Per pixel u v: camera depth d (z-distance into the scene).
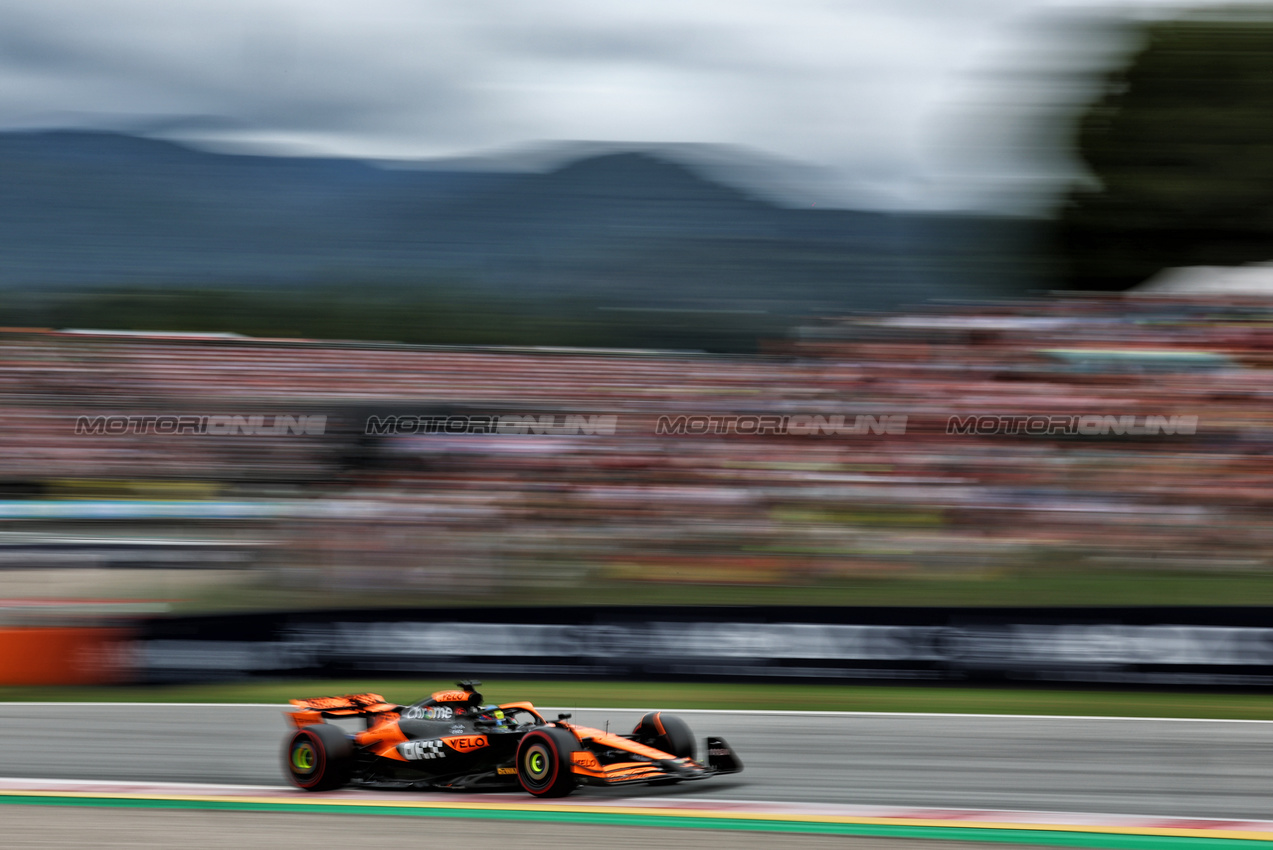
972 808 18.47
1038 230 78.94
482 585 41.06
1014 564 41.69
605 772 17.89
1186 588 38.47
